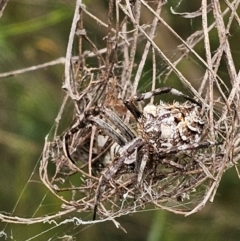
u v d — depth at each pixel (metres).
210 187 0.25
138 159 0.26
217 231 0.30
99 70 0.28
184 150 0.25
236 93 0.26
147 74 0.30
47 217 0.26
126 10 0.26
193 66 0.30
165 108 0.26
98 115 0.26
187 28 0.30
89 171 0.26
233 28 0.30
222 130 0.26
